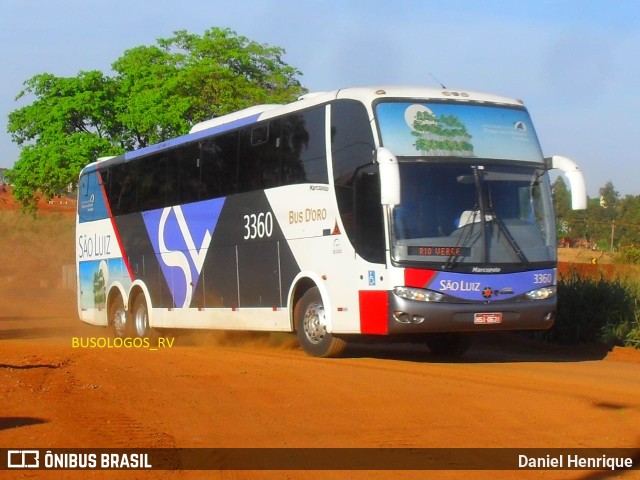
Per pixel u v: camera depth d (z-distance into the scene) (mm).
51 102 41344
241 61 45281
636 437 9633
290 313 17109
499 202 15328
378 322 14859
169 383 12500
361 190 15258
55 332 27500
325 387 12180
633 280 22953
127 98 41594
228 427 9703
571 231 50781
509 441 9344
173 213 21328
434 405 11000
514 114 15945
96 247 25422
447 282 14805
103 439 9008
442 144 15211
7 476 7762
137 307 23219
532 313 15281
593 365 16281
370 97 15289
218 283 19500
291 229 17031
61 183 40312
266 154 17891
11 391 11492
